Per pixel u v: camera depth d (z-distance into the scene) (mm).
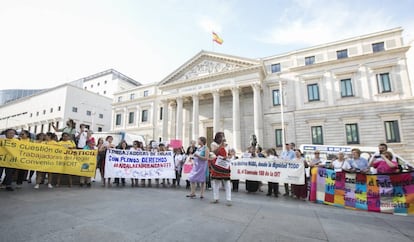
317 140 25219
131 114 40969
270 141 27484
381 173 6695
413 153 20688
